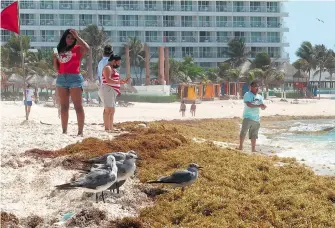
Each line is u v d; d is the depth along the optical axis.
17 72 94.06
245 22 137.12
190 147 16.03
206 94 89.25
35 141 16.42
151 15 132.62
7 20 22.17
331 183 12.79
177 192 11.23
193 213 10.19
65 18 129.12
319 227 9.79
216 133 28.59
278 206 10.77
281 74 99.56
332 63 131.12
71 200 11.12
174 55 133.38
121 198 10.96
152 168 13.21
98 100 70.00
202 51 135.12
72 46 17.33
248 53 130.25
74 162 13.44
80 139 16.70
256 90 19.05
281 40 138.88
